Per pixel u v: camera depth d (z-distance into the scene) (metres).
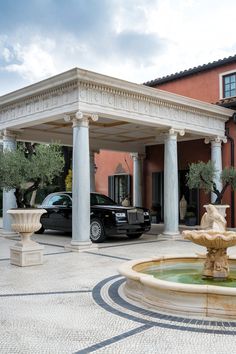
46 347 3.86
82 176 10.38
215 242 5.95
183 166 17.59
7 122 13.08
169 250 10.37
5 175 8.12
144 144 19.19
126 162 20.36
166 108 12.68
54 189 27.52
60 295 5.84
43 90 11.09
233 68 15.81
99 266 8.12
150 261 6.95
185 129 13.42
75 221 10.45
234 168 14.08
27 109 12.08
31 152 9.20
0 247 11.11
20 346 3.89
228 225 15.02
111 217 11.71
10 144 13.48
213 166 12.98
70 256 9.41
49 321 4.66
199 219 16.78
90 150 18.17
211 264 6.34
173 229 12.92
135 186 19.19
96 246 10.59
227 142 15.20
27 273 7.46
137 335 4.16
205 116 14.22
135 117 11.59
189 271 6.92
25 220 8.26
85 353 3.69
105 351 3.74
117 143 18.34
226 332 4.23
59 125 14.12
